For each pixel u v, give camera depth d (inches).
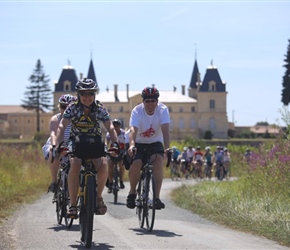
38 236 684.1
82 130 625.9
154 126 733.9
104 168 620.7
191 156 2637.8
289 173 1057.5
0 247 614.9
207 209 989.8
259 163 1232.8
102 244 632.4
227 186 1448.1
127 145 861.2
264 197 1019.9
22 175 1610.5
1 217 870.4
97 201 626.8
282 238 698.2
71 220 734.5
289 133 1168.8
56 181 804.0
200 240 673.6
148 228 738.2
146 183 737.0
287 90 5836.6
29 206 1058.1
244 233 749.9
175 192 1525.6
